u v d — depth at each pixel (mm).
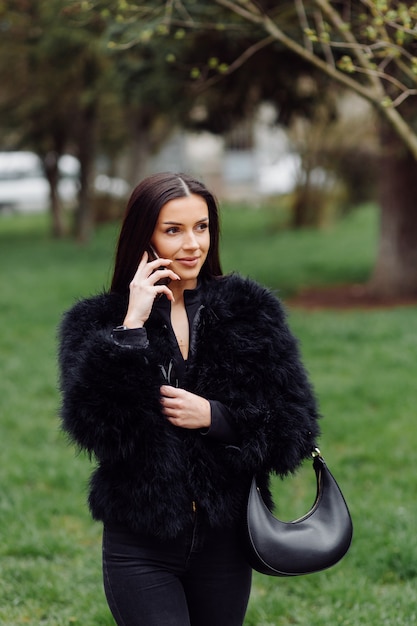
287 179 33875
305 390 2814
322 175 27000
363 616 4336
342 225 29219
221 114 14008
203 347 2744
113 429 2590
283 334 2801
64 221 34062
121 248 2838
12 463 6664
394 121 5219
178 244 2766
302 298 15086
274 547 2674
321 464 2857
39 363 10031
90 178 26875
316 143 25797
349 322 11727
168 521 2629
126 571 2707
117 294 2861
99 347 2629
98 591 4637
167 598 2701
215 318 2754
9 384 9102
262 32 7492
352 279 17406
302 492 6141
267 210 31328
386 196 14680
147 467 2627
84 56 16750
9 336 11867
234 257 21078
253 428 2682
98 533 5551
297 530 2738
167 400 2662
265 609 4520
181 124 14719
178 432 2713
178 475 2652
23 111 25172
